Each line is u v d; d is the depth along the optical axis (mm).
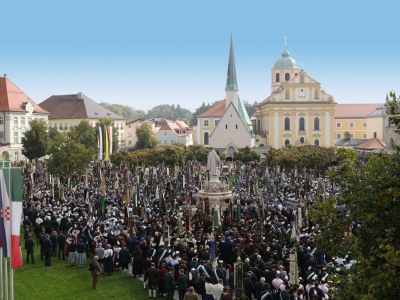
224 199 57438
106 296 31391
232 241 34781
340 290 19359
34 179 82188
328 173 23625
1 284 26969
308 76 167375
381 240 19266
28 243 38594
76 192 66688
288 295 25656
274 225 41562
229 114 166000
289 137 168375
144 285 32969
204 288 28734
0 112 145375
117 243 37562
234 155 132250
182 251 33688
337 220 22922
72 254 38281
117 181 76062
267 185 74625
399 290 17828
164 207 51844
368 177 21547
